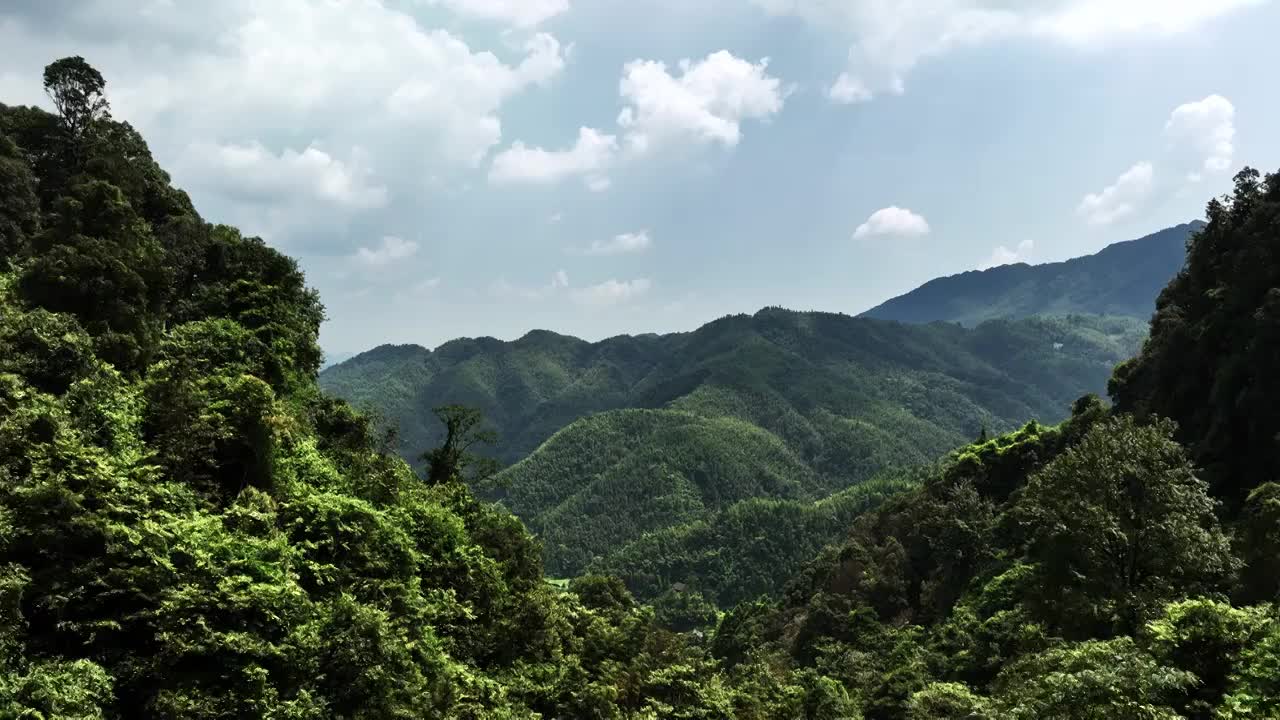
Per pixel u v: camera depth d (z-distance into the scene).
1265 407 57.69
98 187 41.88
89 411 26.84
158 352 37.66
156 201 53.53
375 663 24.41
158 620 20.84
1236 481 58.62
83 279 35.16
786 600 133.12
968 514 93.44
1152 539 33.16
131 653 20.16
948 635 72.88
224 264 52.56
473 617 38.72
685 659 62.78
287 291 55.06
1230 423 60.69
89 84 55.06
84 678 18.02
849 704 64.00
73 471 22.28
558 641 47.44
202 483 29.12
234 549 25.14
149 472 26.30
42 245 39.22
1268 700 19.23
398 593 31.30
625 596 87.88
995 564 82.12
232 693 20.69
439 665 31.03
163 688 19.88
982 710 32.41
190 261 49.59
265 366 44.69
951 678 63.66
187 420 30.16
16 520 19.92
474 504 54.47
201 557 23.19
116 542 21.20
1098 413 92.19
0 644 17.09
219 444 30.78
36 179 49.59
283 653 22.44
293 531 29.78
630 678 48.22
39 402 25.59
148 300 41.47
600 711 40.28
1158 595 32.44
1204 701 20.97
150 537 22.19
